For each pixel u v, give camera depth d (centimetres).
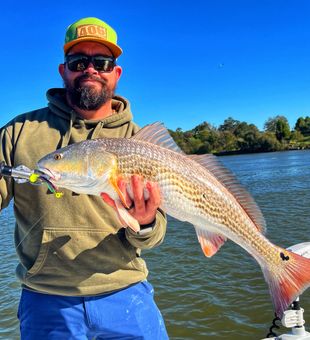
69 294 90
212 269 315
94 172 83
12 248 418
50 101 99
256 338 214
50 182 82
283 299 91
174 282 295
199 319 237
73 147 86
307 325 213
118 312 92
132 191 82
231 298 260
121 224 89
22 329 93
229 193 94
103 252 90
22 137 94
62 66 104
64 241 88
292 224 457
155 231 88
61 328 89
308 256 123
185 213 88
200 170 91
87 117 100
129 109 103
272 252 94
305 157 1978
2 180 89
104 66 98
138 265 97
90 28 97
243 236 95
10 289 295
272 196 698
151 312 97
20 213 91
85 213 89
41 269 90
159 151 87
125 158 84
